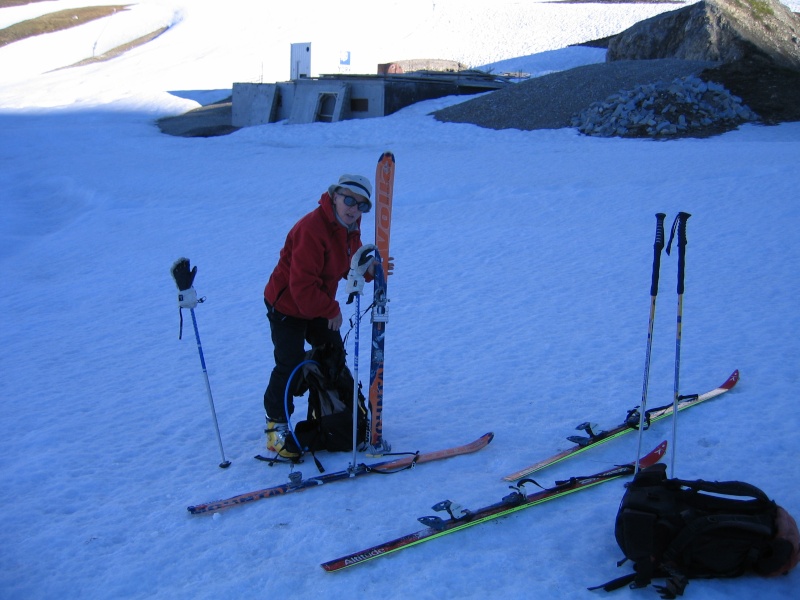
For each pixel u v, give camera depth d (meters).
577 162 16.00
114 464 4.53
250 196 15.60
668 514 2.99
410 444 4.48
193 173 18.89
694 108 21.50
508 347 6.21
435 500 3.75
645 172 13.91
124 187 17.59
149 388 6.00
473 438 4.52
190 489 4.11
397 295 8.17
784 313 6.38
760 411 4.54
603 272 8.34
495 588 3.00
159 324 7.99
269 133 27.23
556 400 5.02
